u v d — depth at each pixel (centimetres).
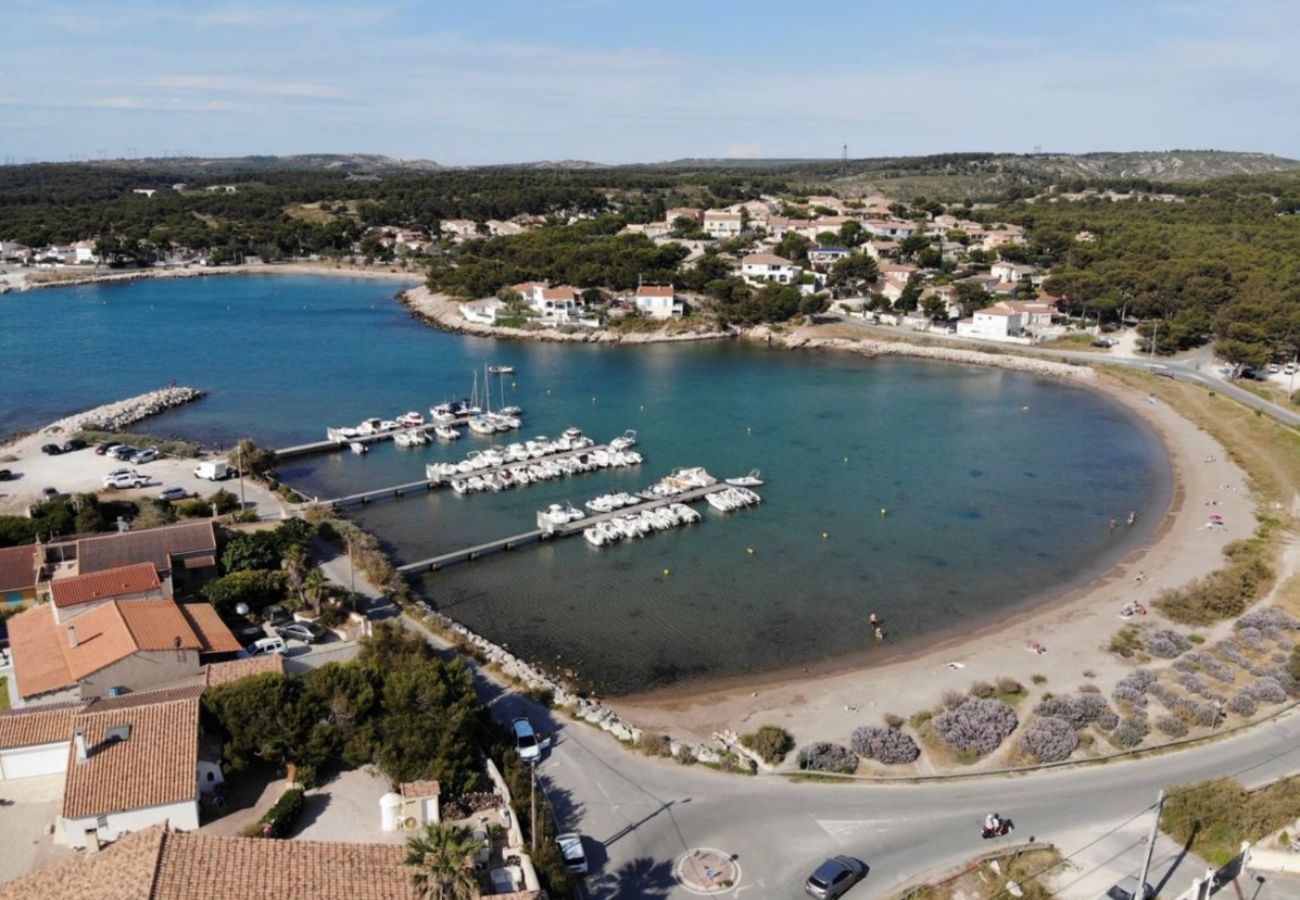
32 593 7844
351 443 14012
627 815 5541
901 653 8131
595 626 8619
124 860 4119
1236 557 9950
